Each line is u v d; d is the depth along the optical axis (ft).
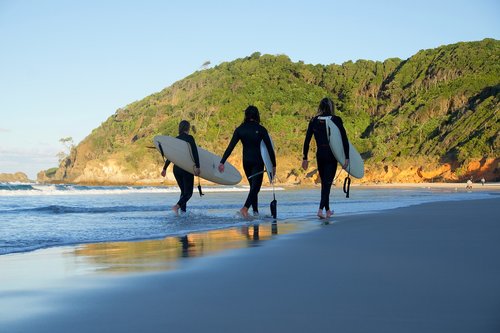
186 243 16.97
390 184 275.80
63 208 37.96
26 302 8.63
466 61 436.76
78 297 8.92
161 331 7.02
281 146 431.84
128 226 24.79
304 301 8.46
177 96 555.28
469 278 10.05
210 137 453.17
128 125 541.75
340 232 18.65
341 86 514.27
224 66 592.60
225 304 8.34
